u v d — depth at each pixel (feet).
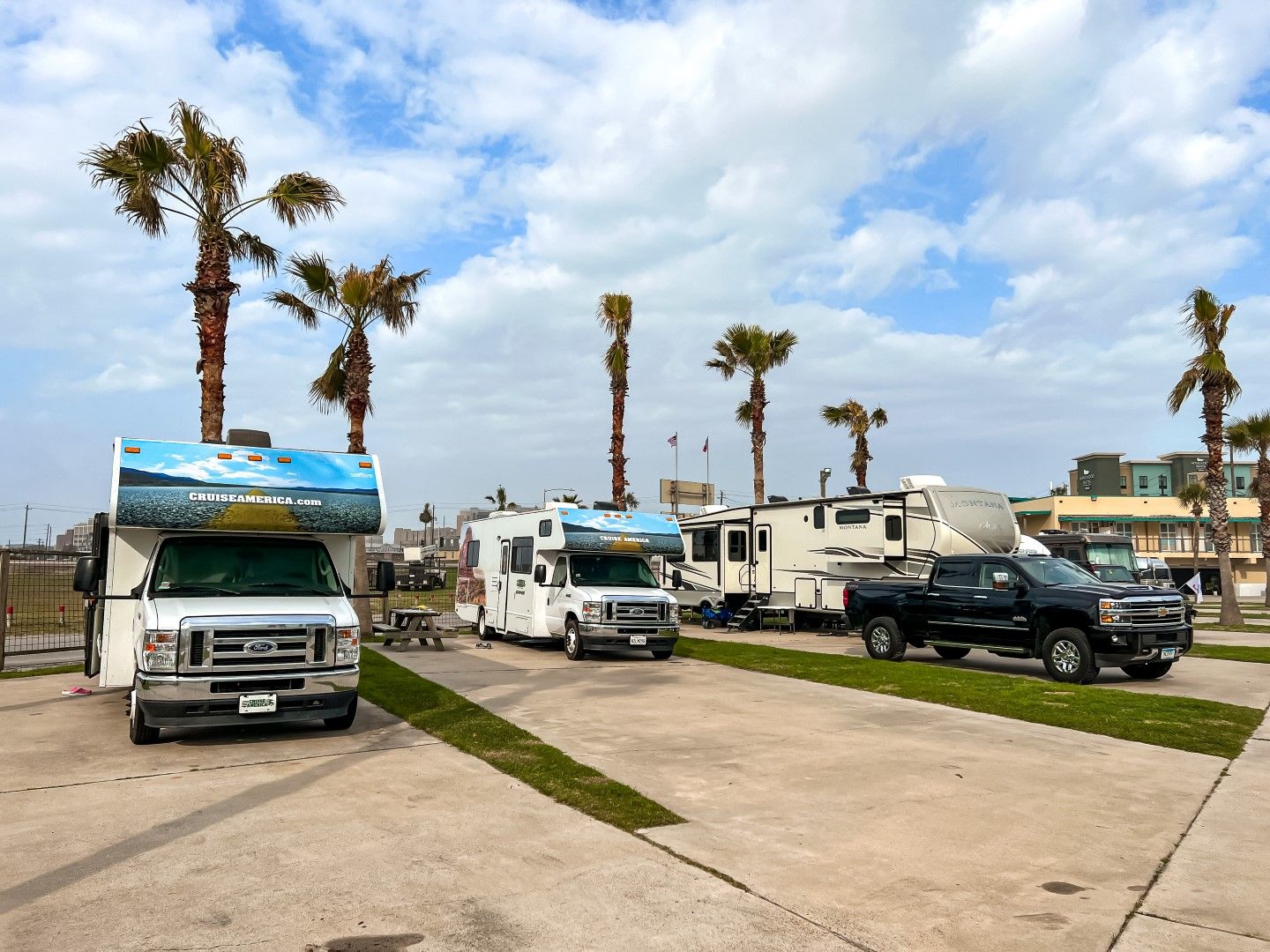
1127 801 22.80
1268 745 29.96
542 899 15.89
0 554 47.24
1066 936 14.55
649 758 27.40
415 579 164.76
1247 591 174.40
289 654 28.02
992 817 21.27
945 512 60.54
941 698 38.47
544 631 57.16
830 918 15.20
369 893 16.10
